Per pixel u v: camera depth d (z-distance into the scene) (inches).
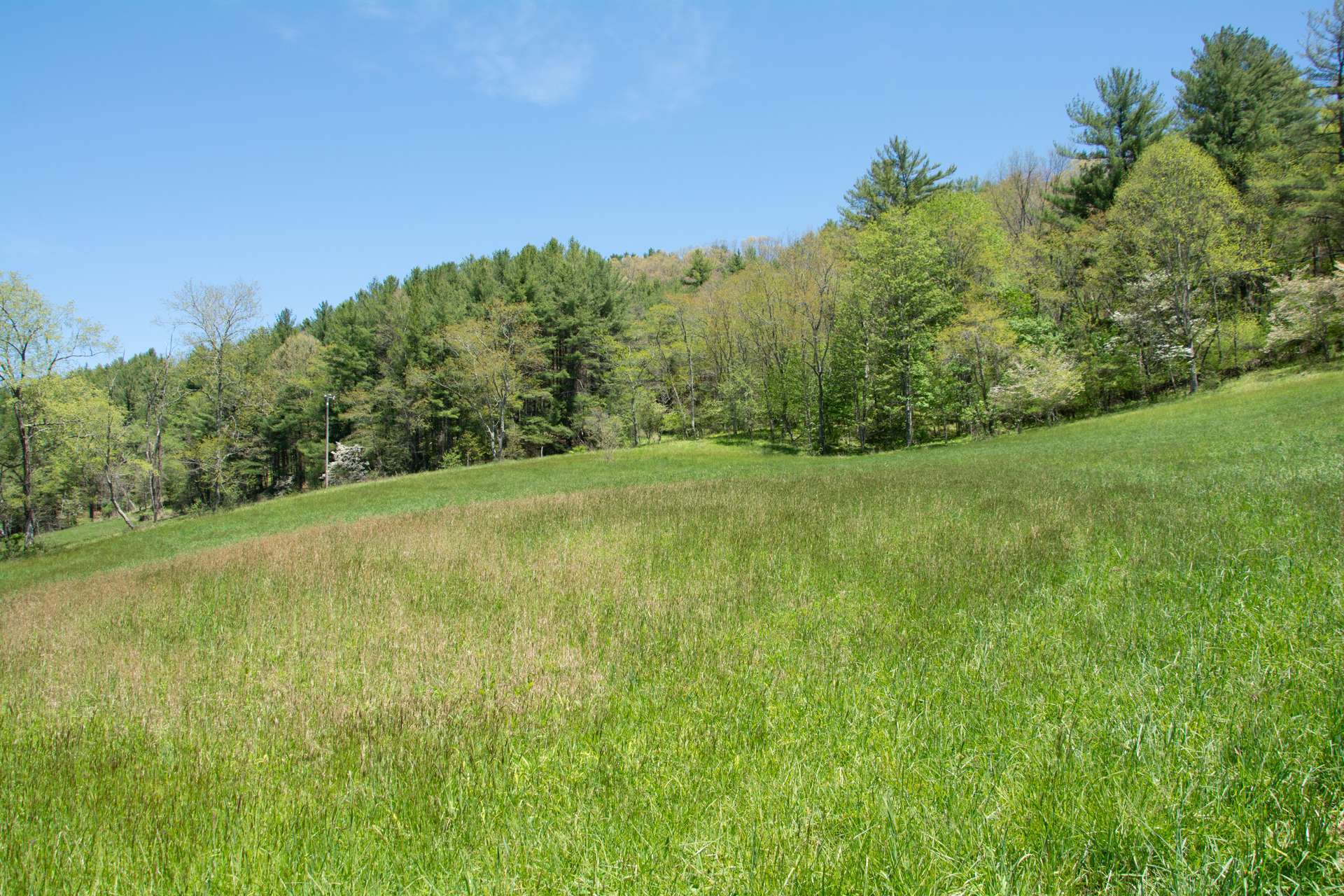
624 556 336.2
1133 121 1658.5
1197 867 81.9
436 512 654.5
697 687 166.2
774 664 177.0
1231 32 1578.5
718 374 2354.8
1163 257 1449.3
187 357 1796.3
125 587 437.4
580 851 100.0
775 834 98.8
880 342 1674.5
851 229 1985.7
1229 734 112.6
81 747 165.5
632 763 130.0
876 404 1862.7
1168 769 104.8
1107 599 199.5
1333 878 79.0
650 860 96.2
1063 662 156.3
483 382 2158.0
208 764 146.6
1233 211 1352.1
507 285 2512.3
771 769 123.0
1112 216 1478.8
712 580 275.3
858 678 162.2
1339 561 198.5
